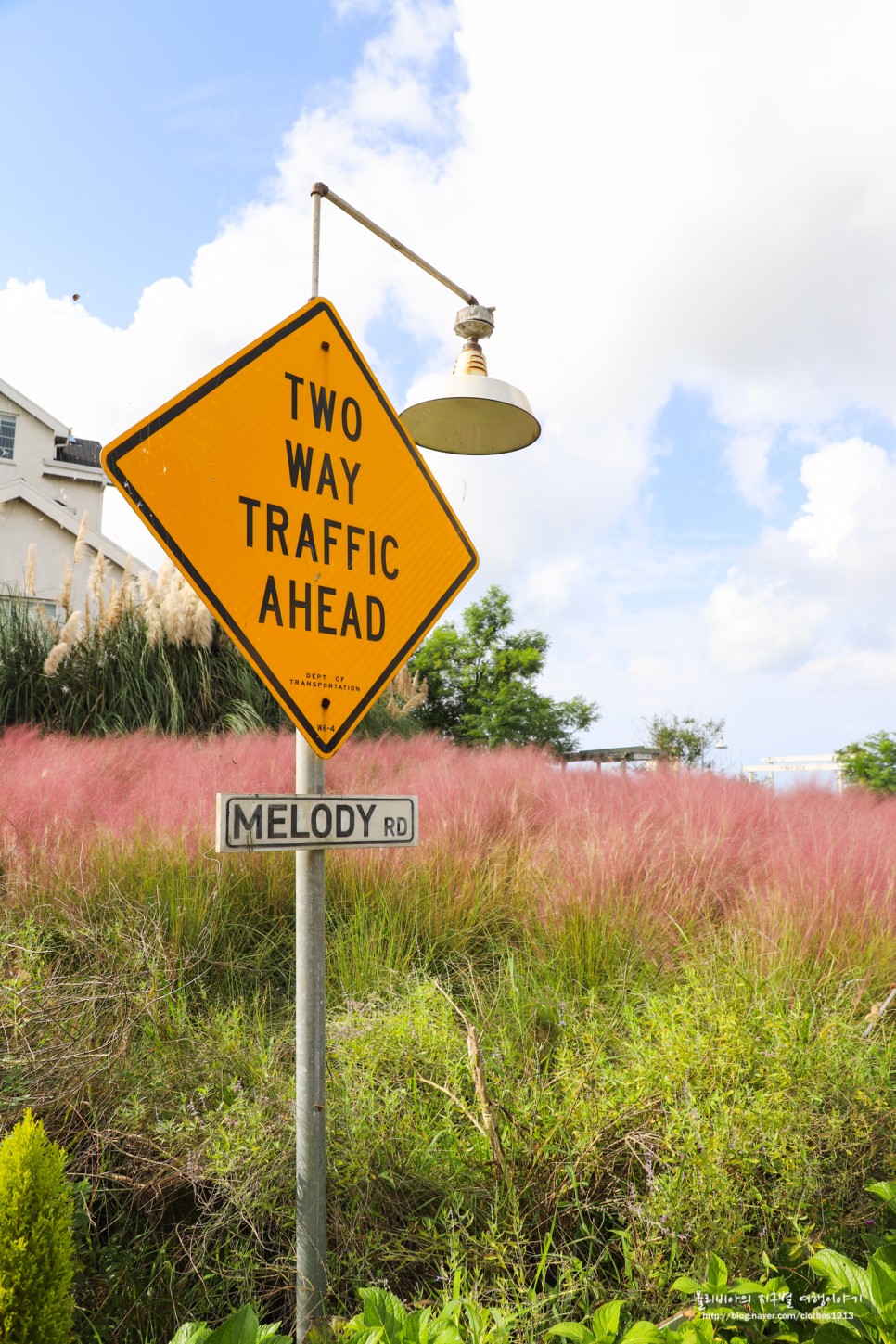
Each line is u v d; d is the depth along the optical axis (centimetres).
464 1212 190
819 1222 188
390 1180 193
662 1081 205
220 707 805
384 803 186
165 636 809
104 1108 207
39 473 2139
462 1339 141
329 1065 243
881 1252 150
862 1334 139
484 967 363
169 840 416
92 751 604
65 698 797
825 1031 240
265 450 177
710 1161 177
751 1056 214
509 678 1897
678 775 645
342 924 381
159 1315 173
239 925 373
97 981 257
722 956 318
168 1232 193
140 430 157
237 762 589
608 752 1008
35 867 387
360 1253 181
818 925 366
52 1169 130
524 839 485
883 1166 205
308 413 186
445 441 297
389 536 199
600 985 323
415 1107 219
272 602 174
